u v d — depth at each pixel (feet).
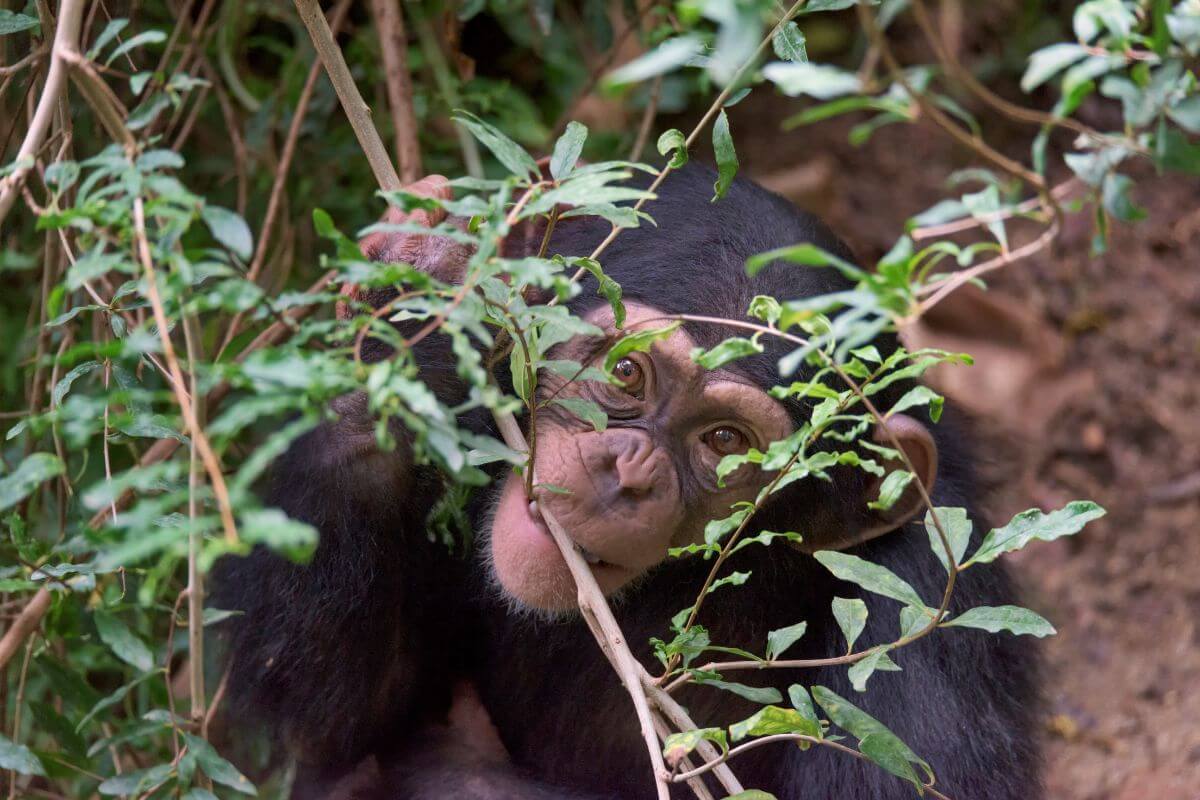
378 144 15.60
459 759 21.79
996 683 20.93
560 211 19.95
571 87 32.53
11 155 22.31
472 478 11.51
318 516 20.04
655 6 26.32
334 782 21.76
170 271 11.63
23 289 26.00
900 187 37.19
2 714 20.12
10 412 23.36
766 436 18.19
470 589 21.81
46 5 17.13
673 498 18.12
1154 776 26.91
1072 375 33.94
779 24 15.15
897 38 38.81
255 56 30.96
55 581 15.74
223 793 22.33
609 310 18.63
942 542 14.06
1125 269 35.55
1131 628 30.22
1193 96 13.37
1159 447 33.06
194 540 10.66
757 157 36.99
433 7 26.58
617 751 22.49
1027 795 20.70
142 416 14.19
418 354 19.29
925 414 21.81
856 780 19.77
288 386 10.53
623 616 21.07
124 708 23.15
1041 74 12.95
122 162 11.54
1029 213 13.65
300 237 27.66
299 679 20.48
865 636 20.44
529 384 14.43
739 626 21.11
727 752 14.05
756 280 18.56
